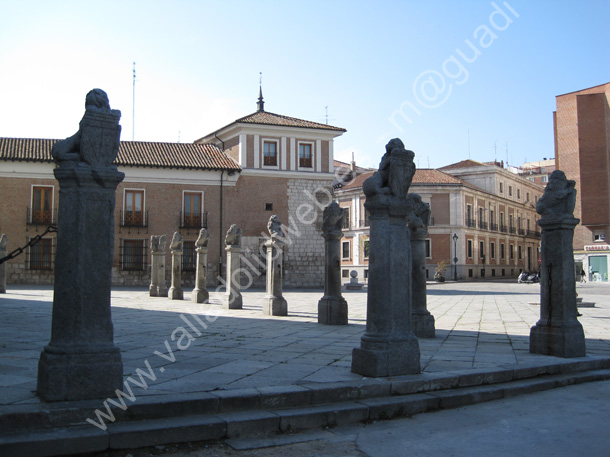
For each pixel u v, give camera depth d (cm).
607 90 4606
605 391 743
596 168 4638
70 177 568
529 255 7375
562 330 871
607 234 4816
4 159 3384
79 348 555
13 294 2405
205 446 522
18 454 467
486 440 539
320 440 542
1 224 3416
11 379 643
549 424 590
